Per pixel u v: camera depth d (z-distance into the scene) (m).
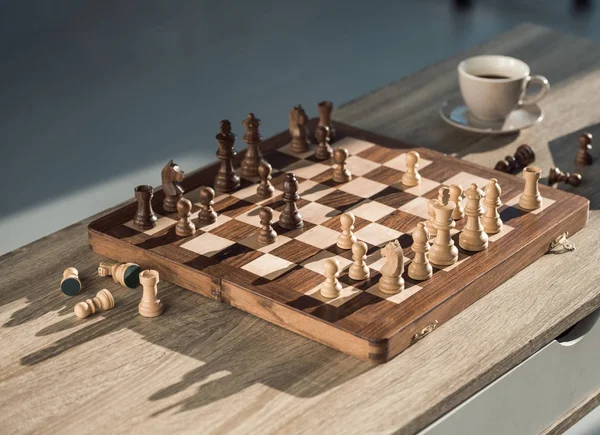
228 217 1.64
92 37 3.70
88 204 2.50
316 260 1.55
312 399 1.39
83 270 1.59
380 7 3.96
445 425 1.42
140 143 2.77
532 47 2.15
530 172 1.63
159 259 1.56
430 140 1.86
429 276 1.51
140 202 1.61
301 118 1.78
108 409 1.39
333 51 3.48
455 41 3.54
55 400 1.40
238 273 1.53
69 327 1.50
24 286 1.56
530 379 1.52
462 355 1.45
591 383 1.64
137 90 3.17
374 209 1.65
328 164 1.76
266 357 1.45
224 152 1.68
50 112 3.00
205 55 3.48
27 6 4.04
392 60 3.38
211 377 1.42
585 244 1.62
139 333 1.48
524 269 1.58
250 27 3.78
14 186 2.58
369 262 1.54
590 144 1.79
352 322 1.45
